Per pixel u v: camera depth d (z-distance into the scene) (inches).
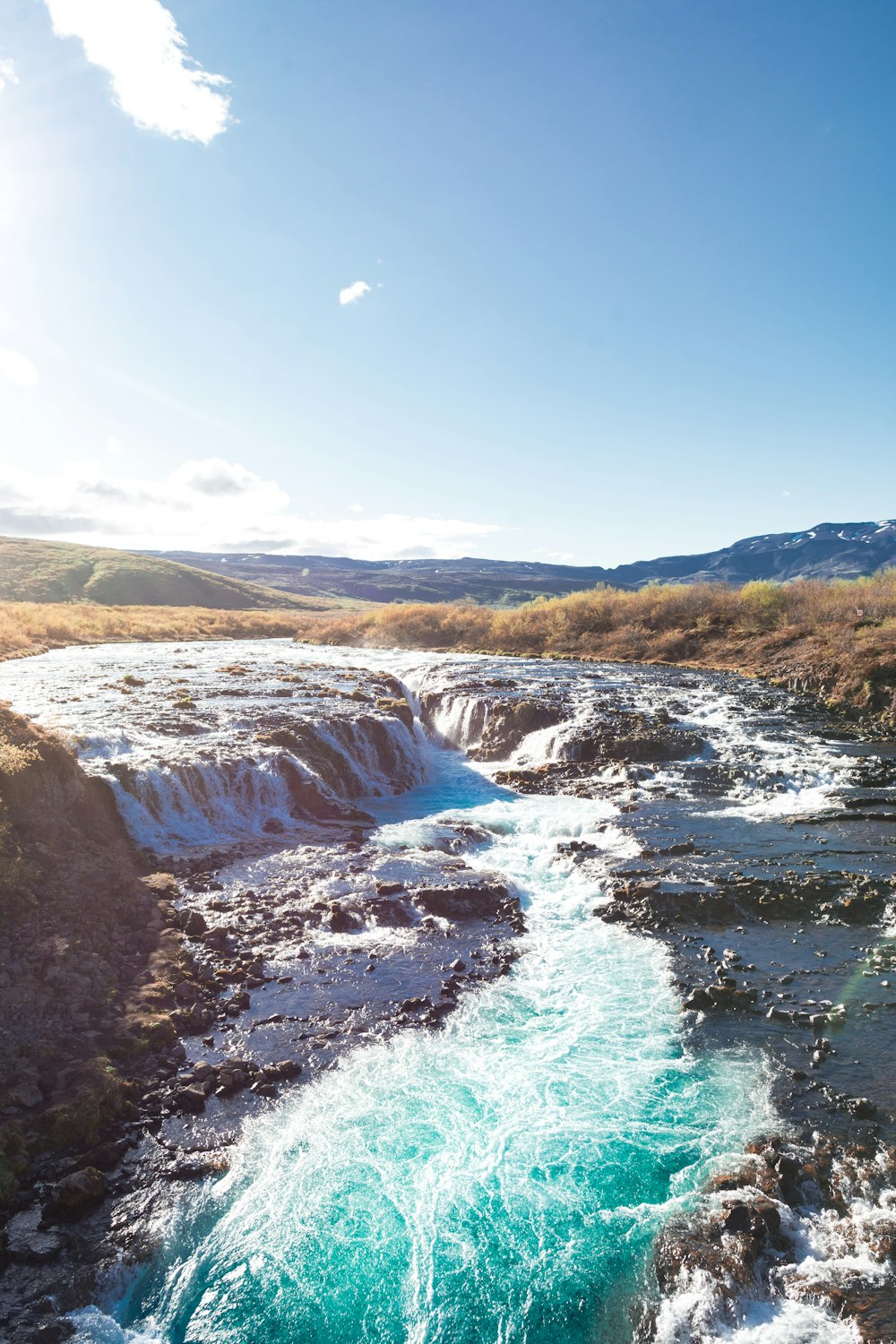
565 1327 311.6
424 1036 498.3
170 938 600.4
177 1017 506.0
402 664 1967.3
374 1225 358.0
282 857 792.3
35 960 522.3
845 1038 486.9
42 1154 385.4
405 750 1181.1
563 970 584.1
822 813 908.6
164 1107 427.8
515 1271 335.0
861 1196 362.3
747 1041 488.1
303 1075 458.3
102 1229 350.9
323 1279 332.5
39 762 719.1
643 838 837.8
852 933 626.8
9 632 2078.0
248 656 2064.5
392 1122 422.0
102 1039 472.7
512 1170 388.2
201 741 1001.5
